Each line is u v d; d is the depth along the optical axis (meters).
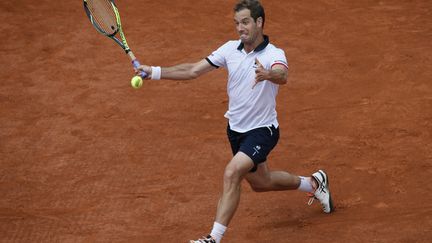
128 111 30.92
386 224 22.44
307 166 26.20
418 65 34.41
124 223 22.97
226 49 20.47
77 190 24.97
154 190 24.88
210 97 32.09
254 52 19.88
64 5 42.78
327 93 32.09
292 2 42.62
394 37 37.81
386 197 24.02
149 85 33.22
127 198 24.42
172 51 37.03
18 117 30.56
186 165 26.52
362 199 23.95
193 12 41.91
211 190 24.81
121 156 27.23
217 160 26.83
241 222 22.94
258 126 20.27
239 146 20.91
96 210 23.73
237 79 20.12
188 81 33.56
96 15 22.72
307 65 34.94
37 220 23.20
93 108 31.25
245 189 24.94
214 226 19.55
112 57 36.34
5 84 33.66
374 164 26.14
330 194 23.27
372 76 33.56
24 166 26.64
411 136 28.09
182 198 24.34
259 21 19.61
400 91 31.95
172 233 22.36
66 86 33.41
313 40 37.84
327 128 29.00
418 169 25.67
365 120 29.53
